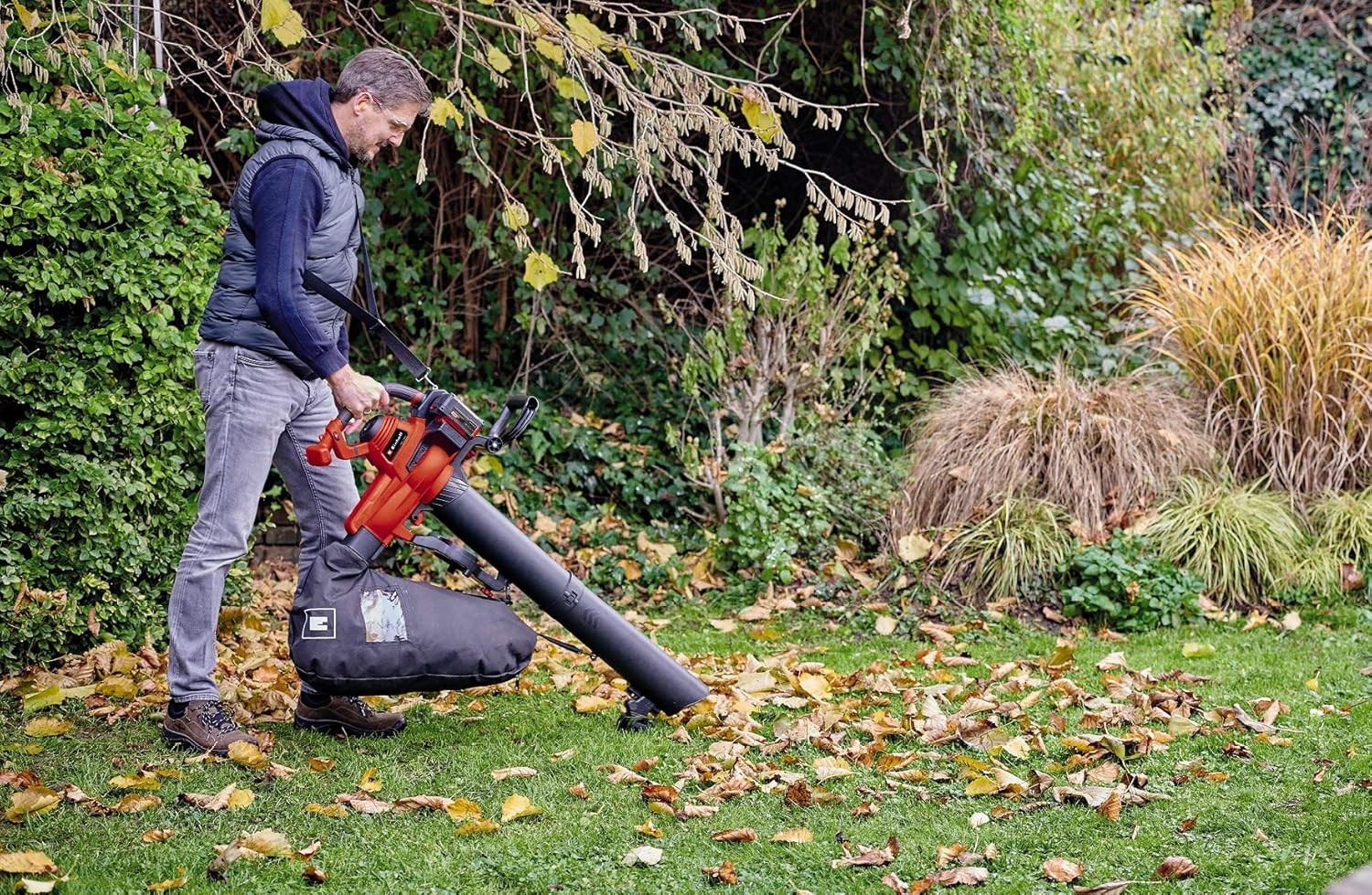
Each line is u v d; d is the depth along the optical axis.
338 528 3.63
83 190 4.26
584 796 3.18
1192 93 8.83
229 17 6.35
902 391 7.06
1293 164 9.88
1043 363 7.04
